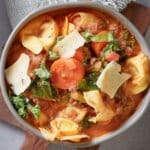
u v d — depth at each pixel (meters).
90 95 0.48
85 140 0.49
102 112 0.48
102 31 0.49
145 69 0.49
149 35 0.56
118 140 0.65
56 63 0.47
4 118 0.54
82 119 0.48
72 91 0.48
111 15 0.49
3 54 0.47
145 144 0.67
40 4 0.53
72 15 0.49
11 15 0.54
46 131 0.48
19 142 0.57
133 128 0.66
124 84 0.49
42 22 0.49
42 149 0.55
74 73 0.47
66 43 0.48
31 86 0.48
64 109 0.49
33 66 0.48
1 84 0.47
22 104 0.48
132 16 0.54
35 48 0.48
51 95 0.48
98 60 0.48
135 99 0.50
